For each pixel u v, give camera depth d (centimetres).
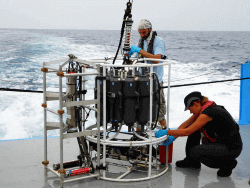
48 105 1119
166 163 312
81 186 271
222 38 5481
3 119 980
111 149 304
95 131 274
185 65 2172
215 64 2303
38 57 2205
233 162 297
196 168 321
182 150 381
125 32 297
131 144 275
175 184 279
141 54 324
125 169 317
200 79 1616
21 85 1391
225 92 1341
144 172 308
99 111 271
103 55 2280
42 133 892
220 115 277
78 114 275
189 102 282
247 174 307
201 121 277
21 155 352
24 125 945
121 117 273
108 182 280
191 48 3506
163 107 353
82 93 273
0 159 338
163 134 294
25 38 3919
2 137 853
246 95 543
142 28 330
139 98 275
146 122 282
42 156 350
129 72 268
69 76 266
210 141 298
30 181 281
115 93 268
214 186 277
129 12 290
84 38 4303
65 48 2752
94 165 319
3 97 1209
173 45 3841
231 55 2928
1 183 276
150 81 266
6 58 2131
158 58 322
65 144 396
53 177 291
